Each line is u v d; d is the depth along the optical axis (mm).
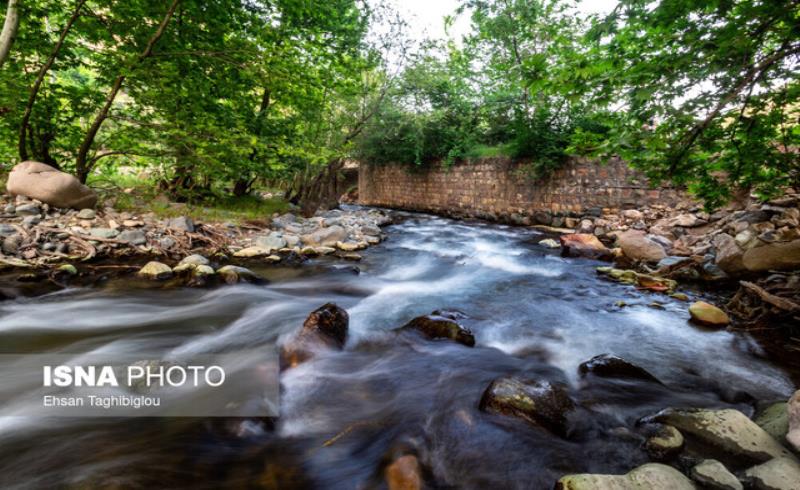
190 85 7906
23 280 4855
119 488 1883
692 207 9383
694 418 2252
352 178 24625
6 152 8984
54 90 7746
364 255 8406
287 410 2641
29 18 6949
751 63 2594
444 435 2346
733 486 1720
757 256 4812
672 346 3787
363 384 3006
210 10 7891
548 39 11938
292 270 6672
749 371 3223
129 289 5082
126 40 7637
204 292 5195
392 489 1914
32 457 2111
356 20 12008
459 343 3746
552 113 12188
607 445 2232
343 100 13484
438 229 12492
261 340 3883
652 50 2727
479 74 15102
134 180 12289
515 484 1959
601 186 11422
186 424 2447
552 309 4992
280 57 7414
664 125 3131
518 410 2426
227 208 10570
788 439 1998
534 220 13094
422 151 16531
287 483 1972
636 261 7293
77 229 6281
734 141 3520
